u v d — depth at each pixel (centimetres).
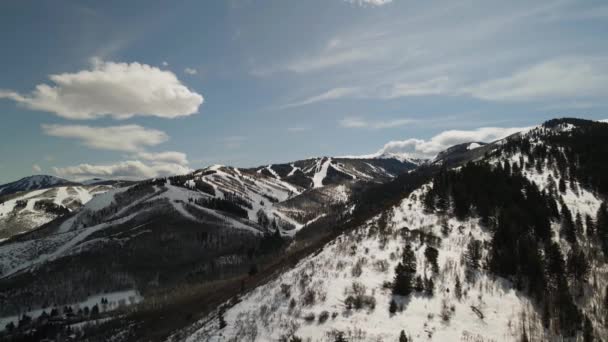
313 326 5056
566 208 7750
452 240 6900
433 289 5434
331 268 6475
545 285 5559
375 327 4772
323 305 5441
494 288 5519
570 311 5012
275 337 5112
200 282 17200
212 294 10575
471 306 5134
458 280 5591
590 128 16025
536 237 6981
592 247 6844
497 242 6556
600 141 12975
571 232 7212
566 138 14075
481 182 8994
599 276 5959
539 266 5791
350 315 5075
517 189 8744
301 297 5878
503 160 11988
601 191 9300
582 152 11906
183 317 8944
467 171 9700
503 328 4784
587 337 4650
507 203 8031
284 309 5750
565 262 6241
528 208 7850
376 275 5894
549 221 7600
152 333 8681
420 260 6169
